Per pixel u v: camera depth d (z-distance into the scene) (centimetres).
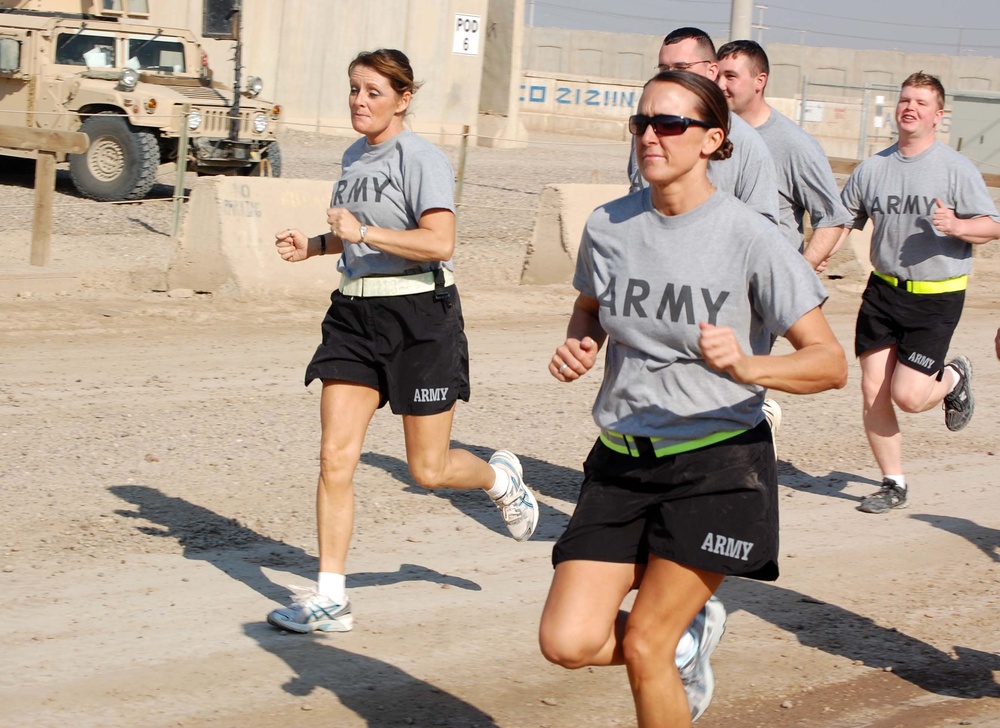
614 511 337
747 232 328
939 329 642
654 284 332
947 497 698
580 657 328
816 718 428
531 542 596
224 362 909
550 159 2895
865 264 1514
